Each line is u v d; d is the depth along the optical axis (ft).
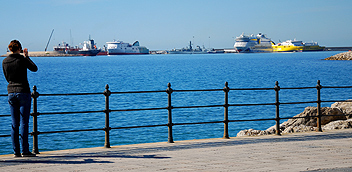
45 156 27.55
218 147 30.66
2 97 131.95
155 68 401.29
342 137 35.42
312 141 33.30
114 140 63.16
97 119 82.64
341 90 145.79
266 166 24.09
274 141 33.37
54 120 81.41
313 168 23.45
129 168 23.67
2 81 241.35
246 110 95.40
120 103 114.52
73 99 124.16
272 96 128.98
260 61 591.78
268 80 218.79
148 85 192.24
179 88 172.55
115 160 26.05
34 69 26.81
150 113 90.84
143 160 25.98
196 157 26.89
